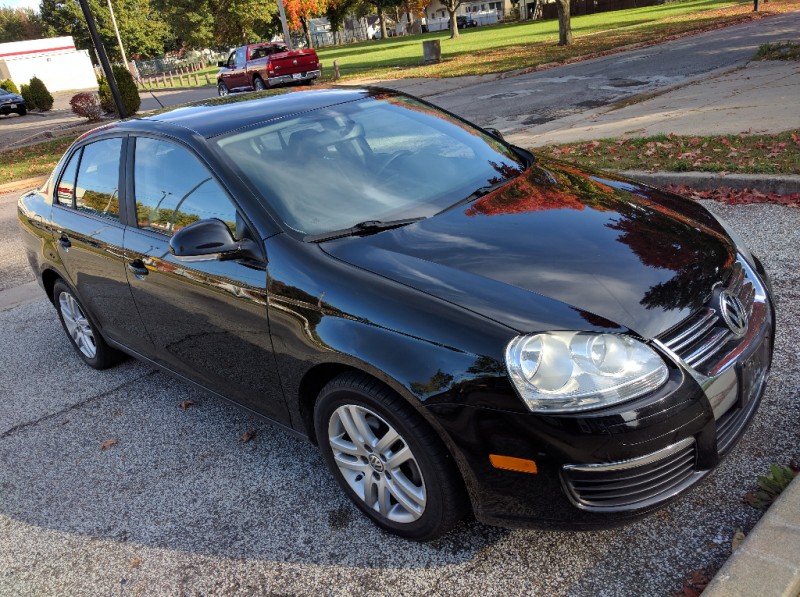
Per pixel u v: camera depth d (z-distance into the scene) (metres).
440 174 3.36
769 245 4.79
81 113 23.77
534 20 60.06
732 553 2.21
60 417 4.21
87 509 3.27
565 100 13.02
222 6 52.47
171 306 3.38
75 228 4.08
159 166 3.48
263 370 2.98
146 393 4.37
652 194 3.29
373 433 2.63
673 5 47.78
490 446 2.21
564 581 2.39
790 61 13.34
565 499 2.18
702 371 2.26
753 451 2.83
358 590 2.52
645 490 2.21
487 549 2.59
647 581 2.32
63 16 72.38
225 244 2.80
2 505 3.41
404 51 37.28
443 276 2.49
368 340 2.42
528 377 2.13
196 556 2.85
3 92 32.09
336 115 3.62
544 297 2.32
